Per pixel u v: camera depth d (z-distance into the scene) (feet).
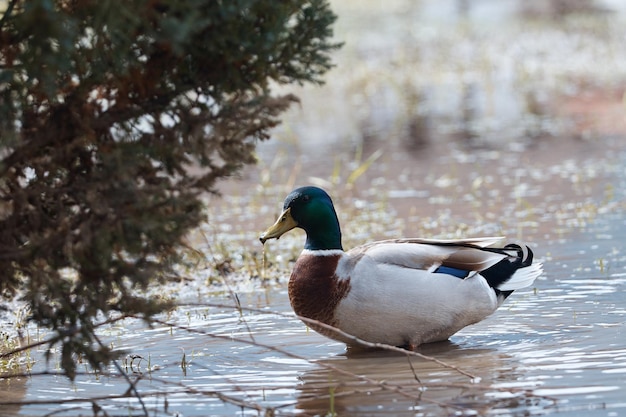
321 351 36.94
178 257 30.25
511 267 38.40
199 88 30.81
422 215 60.90
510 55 138.21
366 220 60.08
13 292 31.40
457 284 36.24
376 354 36.37
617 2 173.78
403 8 181.47
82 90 29.12
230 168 30.27
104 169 28.99
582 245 51.13
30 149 29.55
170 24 26.89
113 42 27.91
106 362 30.22
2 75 27.09
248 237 57.88
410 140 88.12
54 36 26.81
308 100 116.06
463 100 109.50
